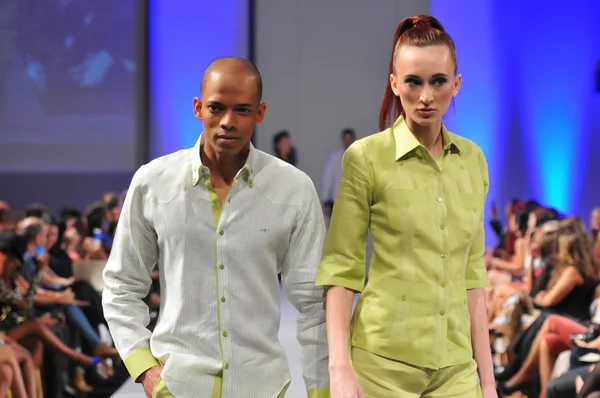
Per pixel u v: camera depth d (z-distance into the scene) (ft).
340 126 66.90
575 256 29.07
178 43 67.56
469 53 66.39
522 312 31.19
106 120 67.00
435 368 13.74
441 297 13.74
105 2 66.64
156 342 14.15
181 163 14.23
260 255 13.96
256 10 66.85
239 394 13.88
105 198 49.32
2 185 65.67
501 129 66.23
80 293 36.29
